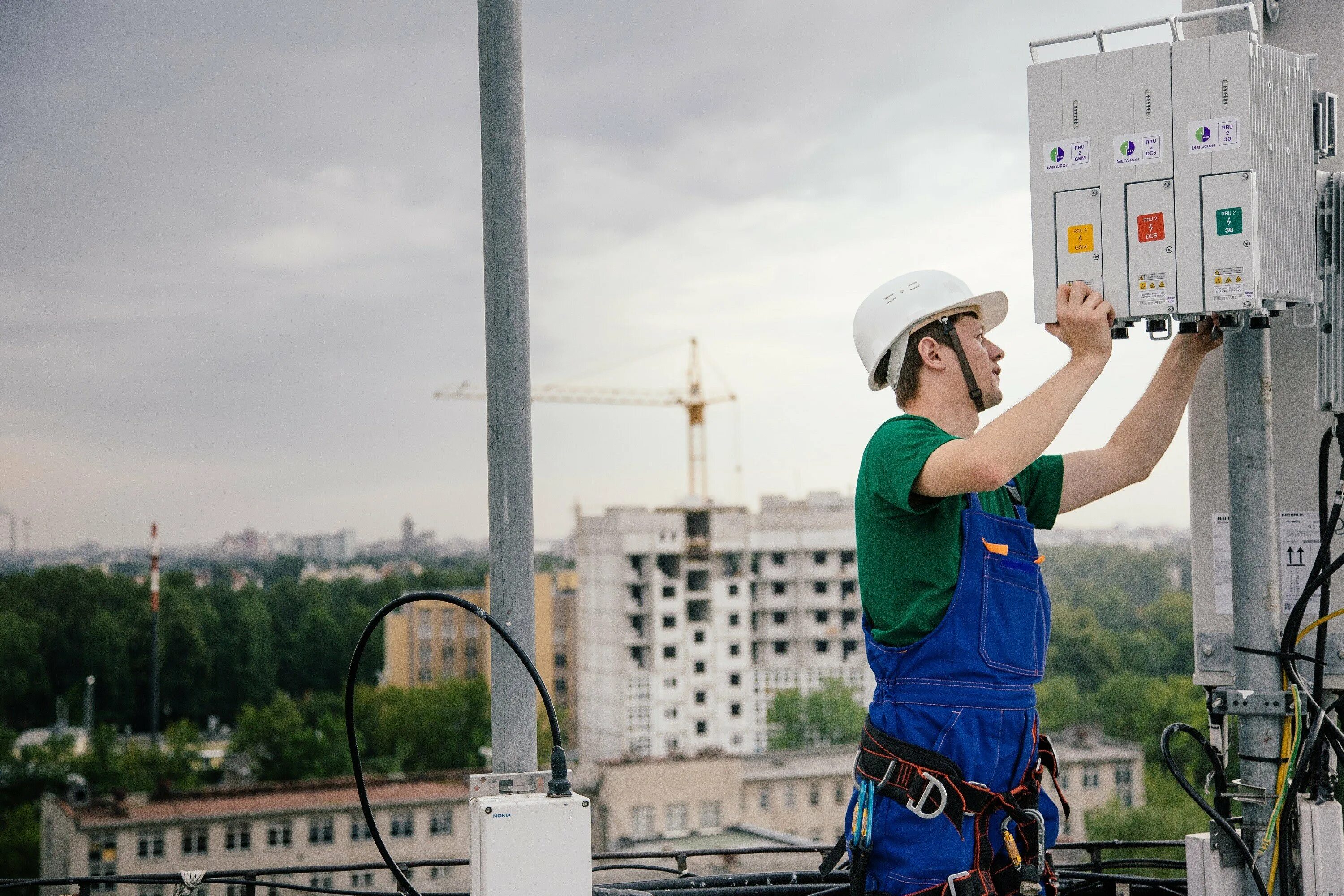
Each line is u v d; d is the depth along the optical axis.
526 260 3.06
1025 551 2.56
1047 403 2.46
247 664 127.25
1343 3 3.12
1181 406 3.01
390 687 112.12
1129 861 3.58
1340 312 2.93
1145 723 97.88
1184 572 130.62
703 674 107.75
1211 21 3.28
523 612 2.93
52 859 56.97
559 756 2.72
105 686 123.81
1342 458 2.96
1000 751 2.49
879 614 2.59
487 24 3.07
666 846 58.19
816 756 75.62
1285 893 2.94
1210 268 2.70
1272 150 2.75
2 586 123.94
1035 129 2.91
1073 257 2.85
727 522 109.44
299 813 56.12
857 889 2.50
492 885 2.62
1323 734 2.95
